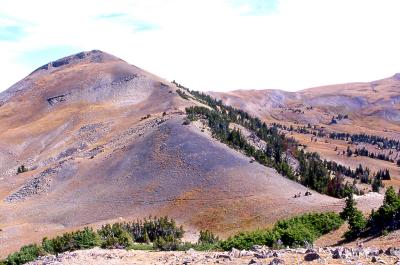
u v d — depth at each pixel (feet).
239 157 387.14
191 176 365.81
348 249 70.64
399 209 127.54
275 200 299.38
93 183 417.69
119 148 474.90
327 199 291.17
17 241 296.92
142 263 78.69
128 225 222.48
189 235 264.52
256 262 65.10
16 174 571.69
